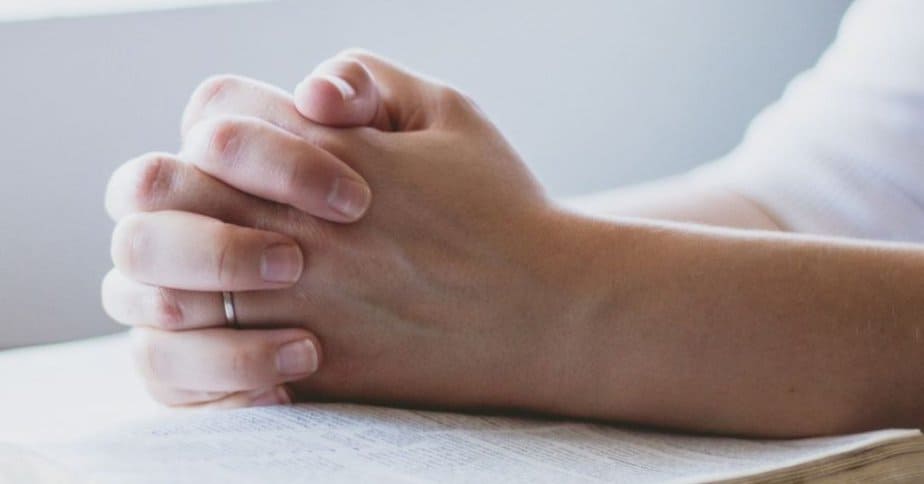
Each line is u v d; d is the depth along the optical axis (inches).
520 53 41.8
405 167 21.6
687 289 21.3
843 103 28.6
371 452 19.2
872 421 21.2
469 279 21.3
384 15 38.4
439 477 18.5
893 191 27.7
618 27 43.8
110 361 27.4
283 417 20.4
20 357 28.0
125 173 22.0
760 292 21.3
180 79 34.6
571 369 21.3
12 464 18.5
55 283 33.7
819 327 21.2
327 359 21.6
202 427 19.9
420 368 21.5
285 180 21.2
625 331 21.2
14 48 32.3
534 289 21.3
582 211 22.0
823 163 28.3
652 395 21.3
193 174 21.7
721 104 47.1
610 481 18.5
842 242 21.9
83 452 18.8
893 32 28.3
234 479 18.1
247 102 22.4
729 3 46.2
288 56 36.6
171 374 21.7
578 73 43.4
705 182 29.1
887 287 21.4
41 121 32.8
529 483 18.4
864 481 18.8
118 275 22.1
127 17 33.4
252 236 21.2
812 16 48.0
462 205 21.5
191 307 21.5
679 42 45.4
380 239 21.3
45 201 33.2
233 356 21.3
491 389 21.5
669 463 19.4
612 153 45.0
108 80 33.4
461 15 40.1
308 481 18.2
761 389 21.2
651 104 45.4
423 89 22.7
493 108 41.8
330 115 21.7
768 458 19.6
